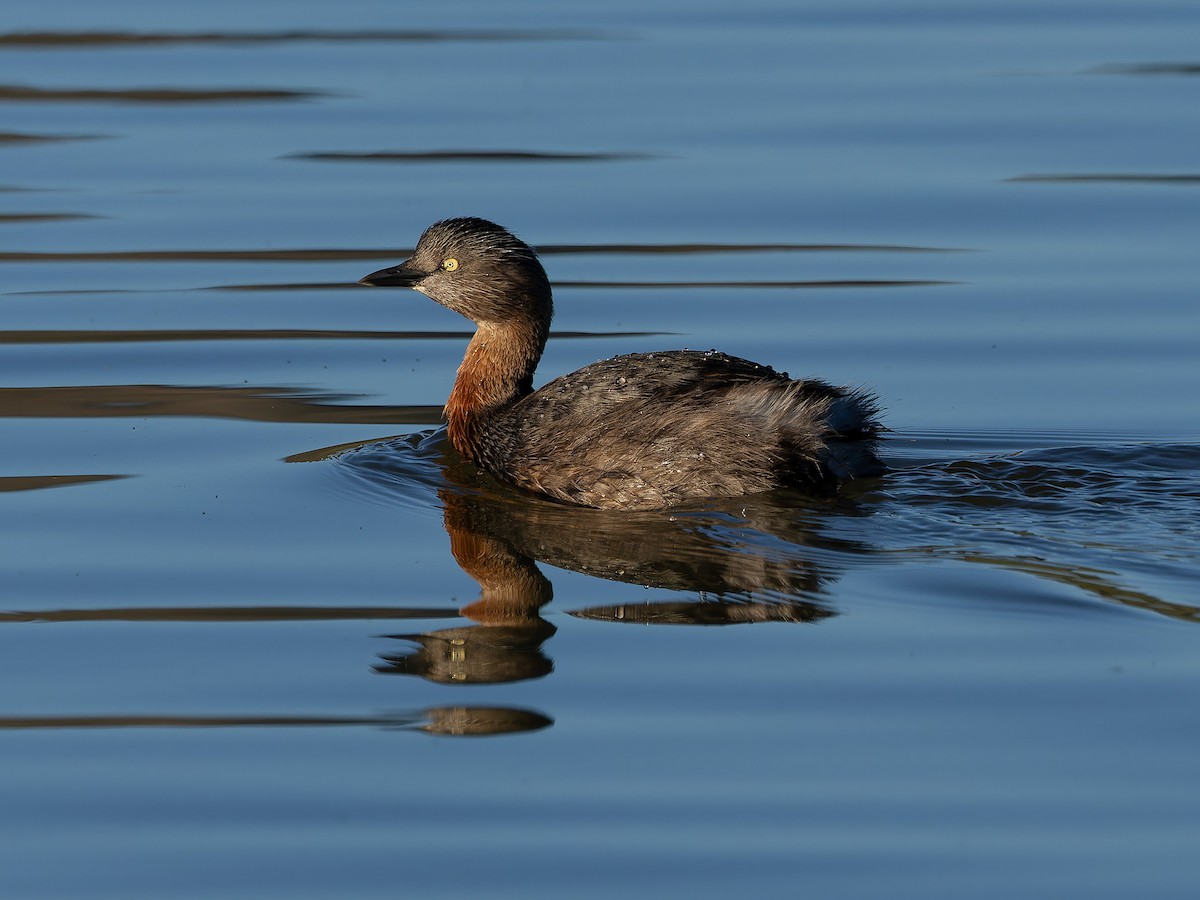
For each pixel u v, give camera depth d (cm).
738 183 1925
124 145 2039
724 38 2345
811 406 1201
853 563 1098
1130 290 1688
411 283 1391
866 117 2078
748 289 1716
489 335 1380
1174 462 1290
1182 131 2019
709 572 1104
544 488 1261
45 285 1731
